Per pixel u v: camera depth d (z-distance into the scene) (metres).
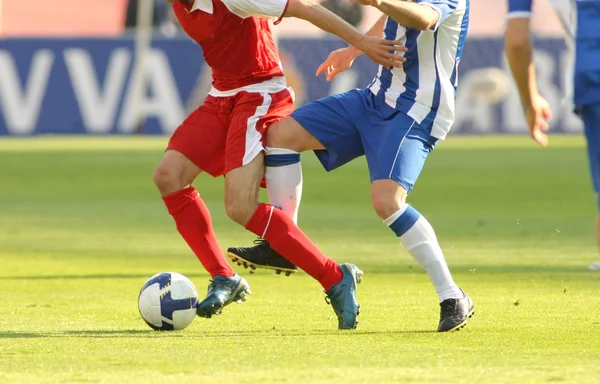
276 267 19.22
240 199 18.56
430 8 17.41
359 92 18.91
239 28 19.06
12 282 25.67
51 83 83.81
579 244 33.31
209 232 19.33
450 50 18.23
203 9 18.97
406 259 30.27
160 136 85.06
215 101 19.69
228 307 21.33
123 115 84.56
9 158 74.19
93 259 30.64
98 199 51.09
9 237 36.62
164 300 18.03
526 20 13.25
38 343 16.66
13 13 99.00
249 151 18.77
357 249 32.75
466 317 17.78
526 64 13.37
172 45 84.50
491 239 34.88
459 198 50.34
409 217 17.88
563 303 21.22
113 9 99.75
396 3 17.02
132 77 84.38
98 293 23.73
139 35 85.69
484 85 87.25
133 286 24.95
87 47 83.94
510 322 18.72
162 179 19.23
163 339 17.11
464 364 14.45
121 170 65.81
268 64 19.48
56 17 99.44
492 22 99.44
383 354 15.34
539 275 26.06
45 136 84.12
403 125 18.11
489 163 69.69
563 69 86.88
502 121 87.69
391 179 17.95
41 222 41.72
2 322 19.28
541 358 14.91
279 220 18.36
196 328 18.50
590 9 13.82
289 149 18.88
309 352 15.59
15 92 83.75
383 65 18.16
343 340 16.80
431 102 18.12
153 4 94.00
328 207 47.59
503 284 24.42
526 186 56.00
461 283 24.66
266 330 18.19
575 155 75.12
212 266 19.16
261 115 19.12
